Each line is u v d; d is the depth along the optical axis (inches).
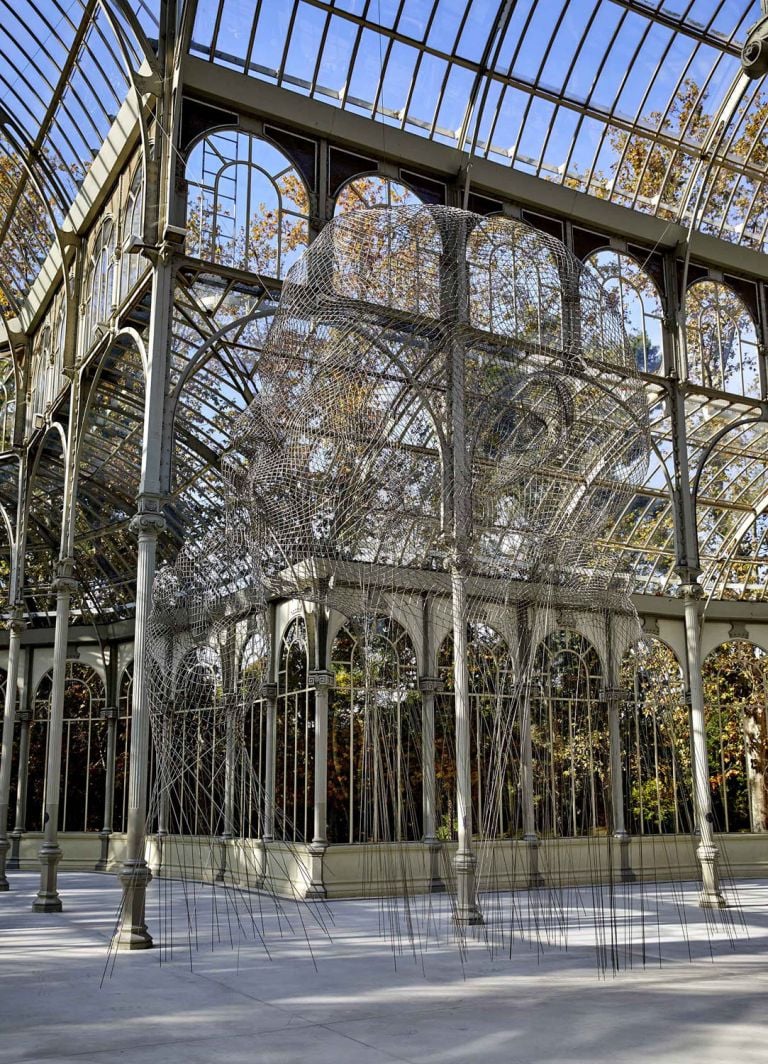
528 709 392.2
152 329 449.7
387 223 372.8
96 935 432.1
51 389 681.0
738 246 665.6
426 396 377.7
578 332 370.6
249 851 651.5
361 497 366.6
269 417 373.7
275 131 524.1
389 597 572.1
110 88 523.8
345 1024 261.9
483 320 373.4
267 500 377.7
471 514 393.1
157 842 754.2
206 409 674.8
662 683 790.5
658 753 799.7
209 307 557.9
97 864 802.8
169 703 460.4
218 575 430.6
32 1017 272.2
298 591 412.5
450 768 666.2
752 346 677.9
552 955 373.7
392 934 420.8
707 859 535.2
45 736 887.1
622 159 624.1
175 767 458.3
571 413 373.1
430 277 374.3
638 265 633.6
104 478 804.6
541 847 660.1
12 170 648.4
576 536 380.8
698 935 428.1
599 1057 224.7
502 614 407.8
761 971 340.2
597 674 742.5
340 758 647.1
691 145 634.2
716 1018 266.7
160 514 428.1
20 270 725.9
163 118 473.1
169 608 434.3
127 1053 231.8
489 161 579.5
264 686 640.4
